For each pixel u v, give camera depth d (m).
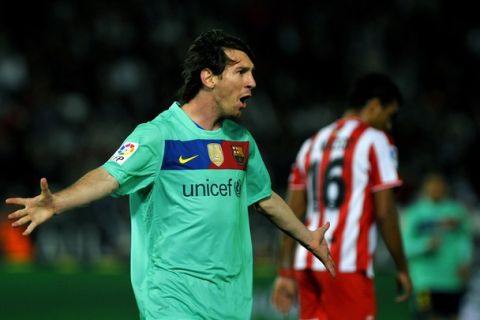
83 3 52.00
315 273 19.38
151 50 51.09
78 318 28.20
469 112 56.66
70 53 49.50
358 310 19.11
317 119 52.03
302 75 55.03
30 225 11.66
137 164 13.09
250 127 48.38
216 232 13.56
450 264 32.03
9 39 49.22
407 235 32.31
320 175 19.69
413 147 51.16
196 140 13.65
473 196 44.72
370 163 19.20
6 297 27.55
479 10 62.69
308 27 57.09
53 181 41.28
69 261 32.69
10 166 41.75
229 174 13.77
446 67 58.84
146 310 13.45
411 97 55.69
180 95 13.94
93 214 34.94
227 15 54.94
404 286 19.50
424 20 60.91
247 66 13.73
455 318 32.41
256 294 29.38
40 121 44.53
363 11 59.44
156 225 13.57
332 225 19.30
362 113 19.95
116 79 49.06
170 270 13.45
